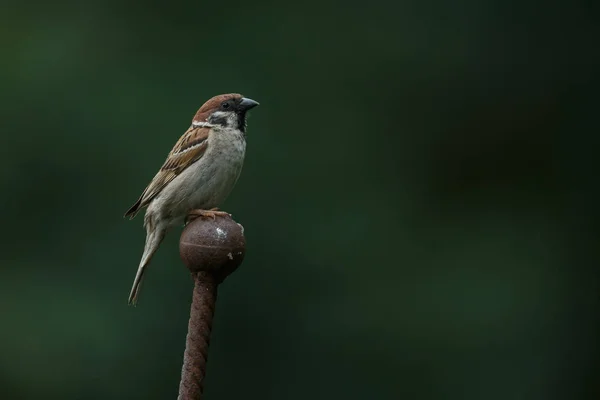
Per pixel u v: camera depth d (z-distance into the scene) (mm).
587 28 14984
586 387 13461
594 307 13891
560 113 14906
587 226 14586
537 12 14984
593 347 13656
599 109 14859
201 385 4328
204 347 4348
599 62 14945
